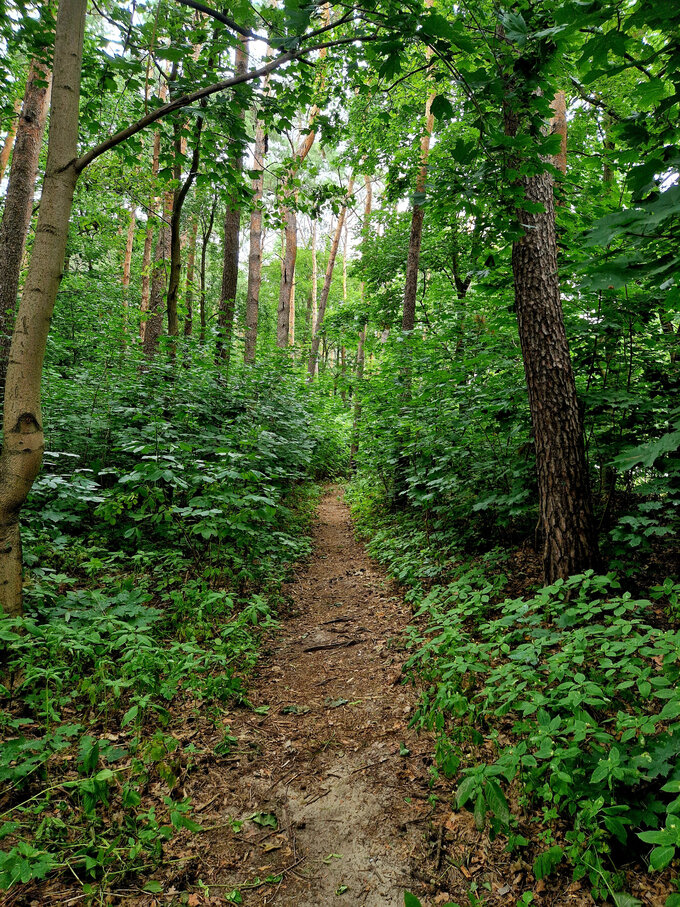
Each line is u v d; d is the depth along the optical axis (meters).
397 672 3.59
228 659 3.55
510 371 5.23
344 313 14.41
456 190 2.47
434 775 2.46
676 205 1.24
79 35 2.91
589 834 1.90
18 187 6.66
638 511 4.01
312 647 4.14
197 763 2.62
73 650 2.99
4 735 2.45
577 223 4.67
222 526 4.34
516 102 2.25
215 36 3.53
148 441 5.26
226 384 7.27
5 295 6.60
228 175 4.16
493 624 2.91
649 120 1.93
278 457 7.62
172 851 2.11
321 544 7.61
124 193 7.84
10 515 2.92
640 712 2.38
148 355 7.40
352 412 14.91
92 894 1.87
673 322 4.52
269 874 2.04
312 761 2.74
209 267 20.11
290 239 13.68
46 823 2.01
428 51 5.75
